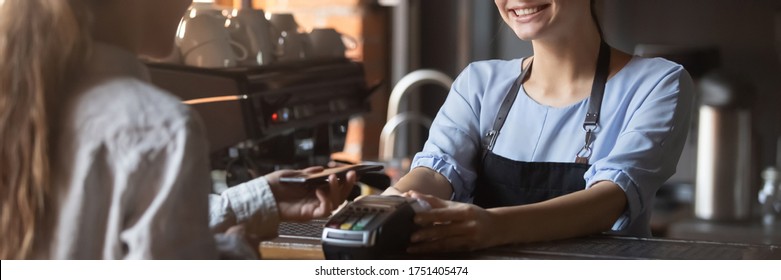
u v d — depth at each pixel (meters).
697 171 3.77
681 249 1.40
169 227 0.98
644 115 1.69
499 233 1.39
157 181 0.99
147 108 1.01
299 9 4.17
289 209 1.38
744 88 3.71
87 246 1.01
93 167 1.00
